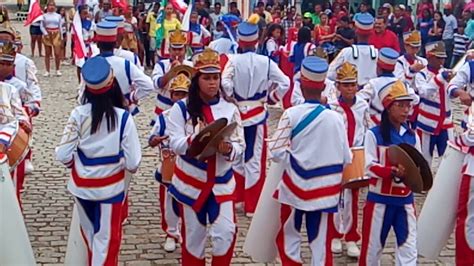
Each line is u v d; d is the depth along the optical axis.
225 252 5.34
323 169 5.20
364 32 8.50
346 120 6.52
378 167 5.44
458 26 18.56
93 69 5.09
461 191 5.85
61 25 18.44
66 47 22.56
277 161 5.29
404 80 8.16
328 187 5.21
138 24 19.97
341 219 6.66
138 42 19.47
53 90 15.63
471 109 5.91
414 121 8.48
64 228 7.21
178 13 14.61
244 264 6.39
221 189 5.33
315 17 19.86
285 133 5.23
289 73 12.88
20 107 5.94
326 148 5.19
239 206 7.93
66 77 17.78
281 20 19.48
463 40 17.84
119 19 8.07
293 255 5.45
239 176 7.80
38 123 12.09
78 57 11.39
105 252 5.17
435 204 5.98
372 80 7.35
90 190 5.13
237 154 5.29
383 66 7.34
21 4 36.28
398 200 5.49
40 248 6.67
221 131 5.06
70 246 5.51
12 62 6.58
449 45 18.17
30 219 7.44
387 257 6.68
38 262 6.35
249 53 7.56
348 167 5.64
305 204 5.22
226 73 7.40
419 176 5.29
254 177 7.66
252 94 7.56
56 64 17.98
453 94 6.71
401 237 5.52
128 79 7.07
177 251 6.68
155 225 7.38
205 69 5.27
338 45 14.29
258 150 7.66
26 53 22.67
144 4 22.52
